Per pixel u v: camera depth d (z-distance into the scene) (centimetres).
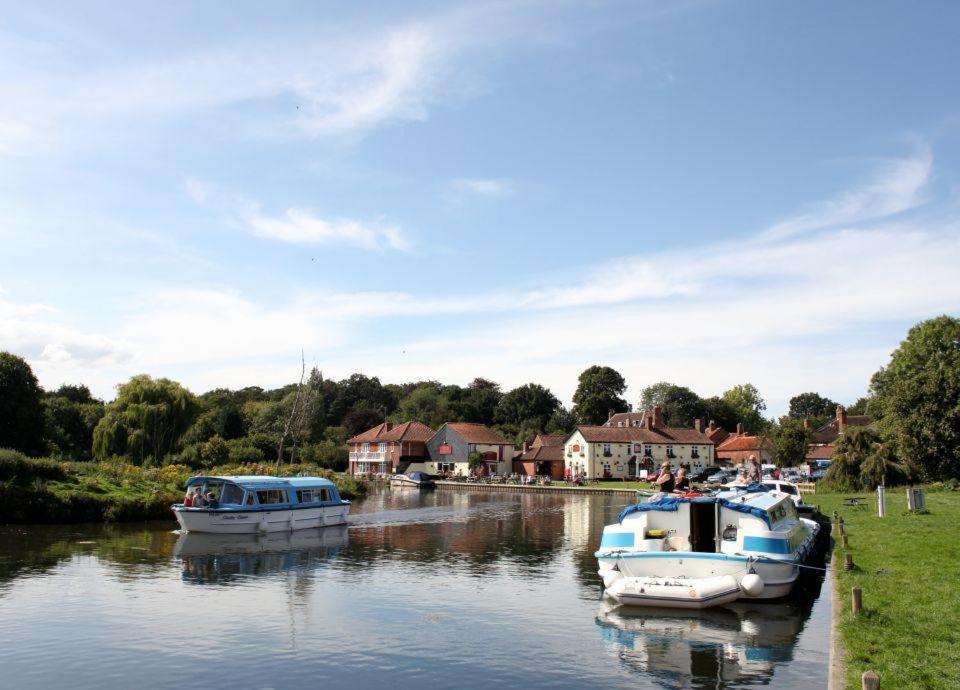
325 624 1759
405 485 8644
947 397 5491
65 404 8412
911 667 1168
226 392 15075
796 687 1309
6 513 3556
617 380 13788
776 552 1959
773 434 9325
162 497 4012
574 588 2205
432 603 1991
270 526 3588
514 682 1348
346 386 15862
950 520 3011
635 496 6912
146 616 1828
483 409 14450
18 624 1744
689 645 1570
